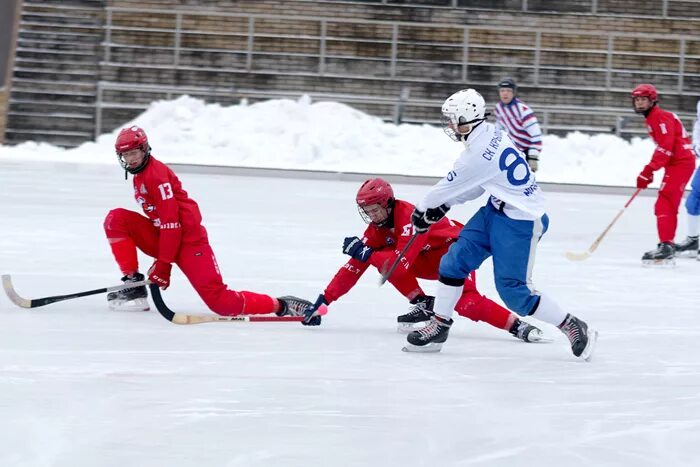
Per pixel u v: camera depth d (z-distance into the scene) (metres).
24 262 30.41
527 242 19.62
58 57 82.50
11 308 23.58
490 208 20.00
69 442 14.13
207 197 51.47
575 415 16.41
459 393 17.53
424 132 75.00
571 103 84.94
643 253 38.69
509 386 18.17
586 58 86.25
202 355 19.72
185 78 82.94
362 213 22.25
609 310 26.52
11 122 79.88
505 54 85.88
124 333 21.45
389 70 85.06
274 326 22.95
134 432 14.68
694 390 18.27
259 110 75.88
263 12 85.06
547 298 20.02
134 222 23.77
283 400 16.66
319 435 14.84
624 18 87.00
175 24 84.19
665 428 15.78
